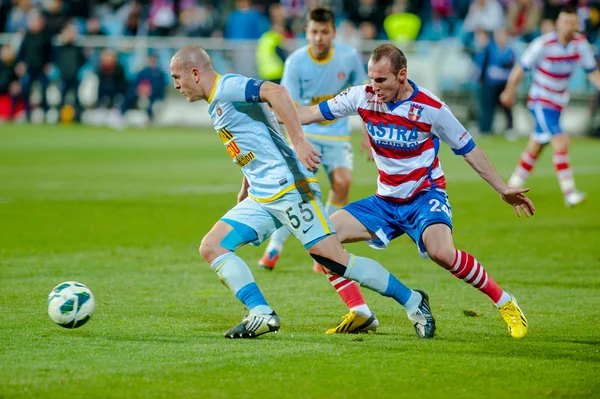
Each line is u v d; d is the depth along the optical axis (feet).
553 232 104.32
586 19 219.41
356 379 47.65
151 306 67.36
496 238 100.58
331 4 270.67
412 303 57.77
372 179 153.17
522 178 128.16
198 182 146.61
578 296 71.97
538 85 122.52
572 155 190.80
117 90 245.86
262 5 262.06
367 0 242.99
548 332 59.47
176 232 103.30
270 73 218.79
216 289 74.18
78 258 87.40
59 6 248.11
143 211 117.60
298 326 61.31
